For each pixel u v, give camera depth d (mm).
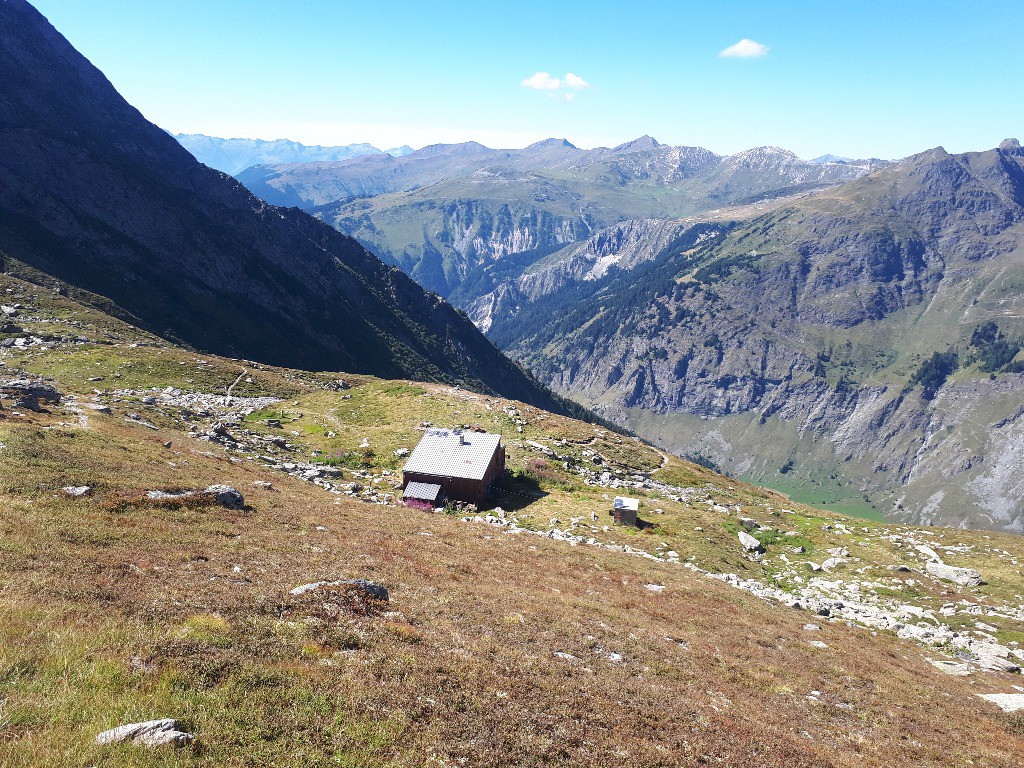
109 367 100062
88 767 9500
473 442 62625
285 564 24328
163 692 12062
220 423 71562
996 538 64812
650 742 15086
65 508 25250
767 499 80875
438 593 25328
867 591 47844
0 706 10633
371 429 80625
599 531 52750
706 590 38156
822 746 18266
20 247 170125
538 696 16172
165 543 23703
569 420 98562
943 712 24750
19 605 14570
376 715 12977
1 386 49219
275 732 11602
